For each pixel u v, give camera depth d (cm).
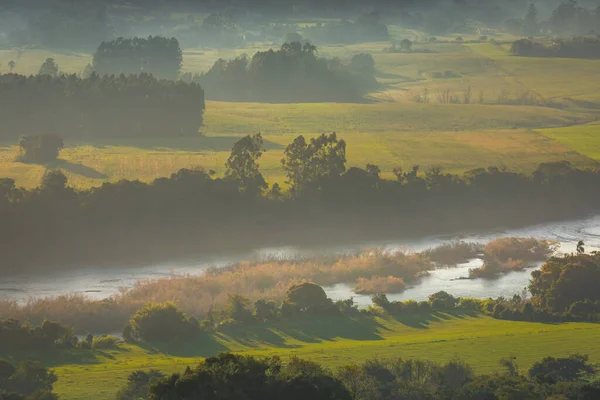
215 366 13562
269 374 13625
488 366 18100
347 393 13912
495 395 15650
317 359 18488
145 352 19900
